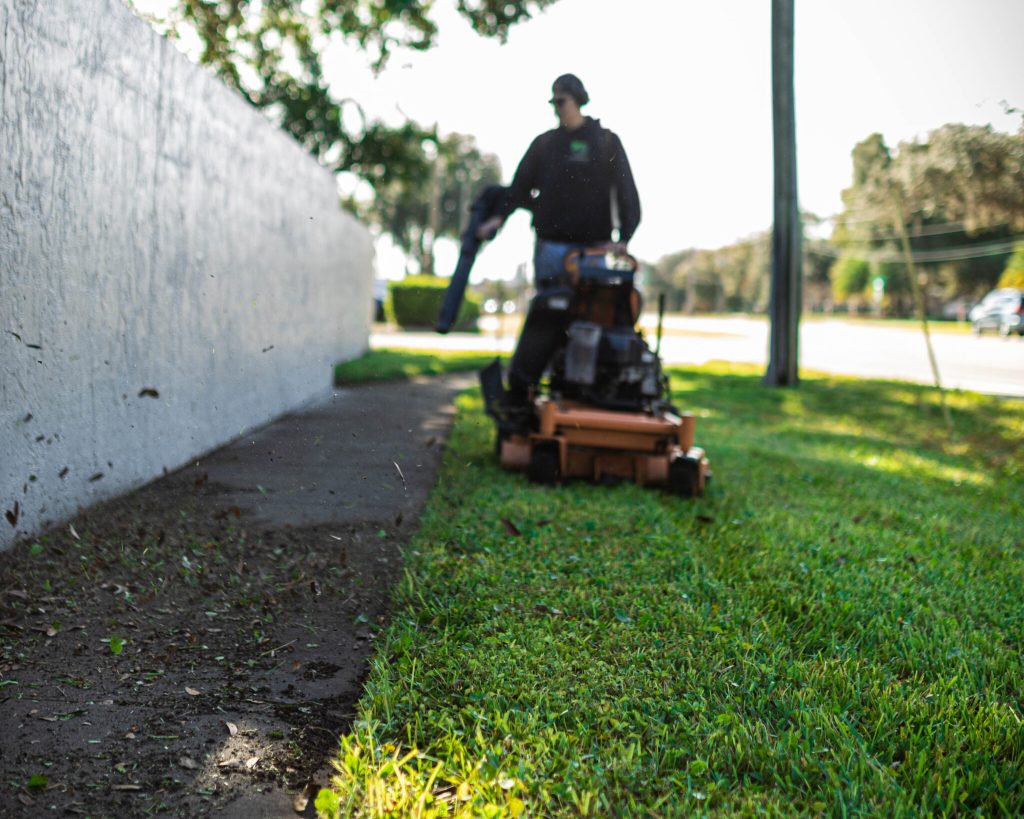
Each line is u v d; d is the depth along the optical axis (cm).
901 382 1847
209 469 610
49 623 339
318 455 662
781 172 1717
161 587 386
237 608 372
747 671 316
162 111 567
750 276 12288
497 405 690
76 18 449
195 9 1938
